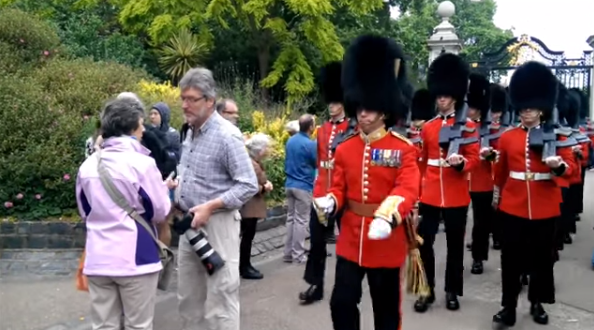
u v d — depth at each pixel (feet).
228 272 13.60
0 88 26.45
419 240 13.94
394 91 13.34
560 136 16.98
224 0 47.19
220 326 13.64
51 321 17.28
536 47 55.42
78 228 22.91
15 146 24.21
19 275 21.01
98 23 48.08
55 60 32.68
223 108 20.40
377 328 13.97
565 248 27.30
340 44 53.62
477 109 23.35
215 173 13.53
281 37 51.16
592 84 54.65
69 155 24.20
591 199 41.75
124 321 12.12
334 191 13.74
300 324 17.57
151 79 44.09
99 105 28.43
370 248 13.34
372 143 13.47
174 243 23.02
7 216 23.18
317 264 19.33
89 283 11.98
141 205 11.93
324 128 18.78
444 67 18.90
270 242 26.63
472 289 21.11
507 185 17.56
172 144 21.13
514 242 17.21
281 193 29.66
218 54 54.13
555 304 19.40
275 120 37.99
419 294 14.83
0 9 36.14
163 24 47.24
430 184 18.94
